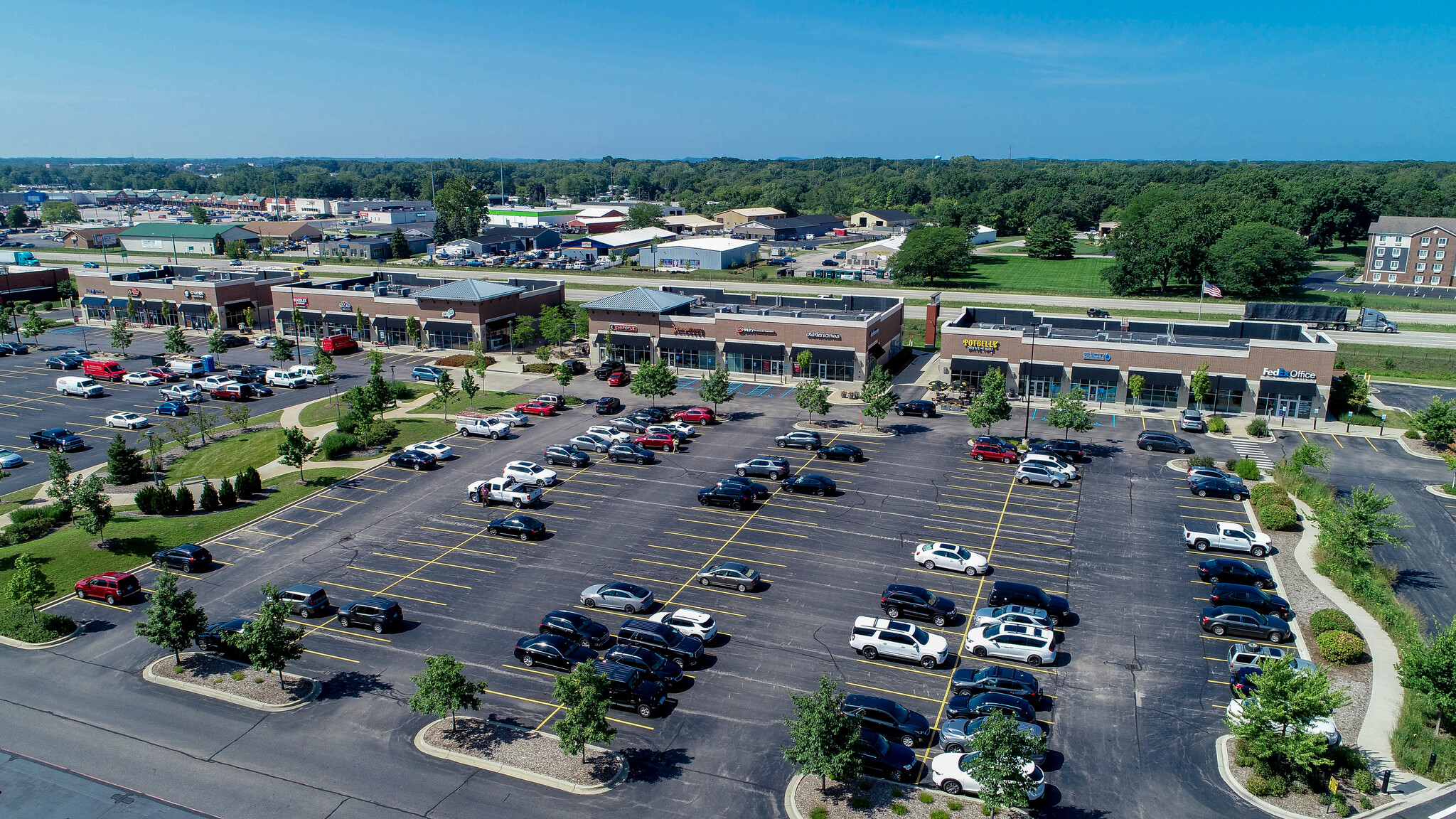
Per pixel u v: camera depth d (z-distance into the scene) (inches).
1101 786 1264.8
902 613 1729.8
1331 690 1483.8
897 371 3836.1
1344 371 3408.0
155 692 1531.7
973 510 2272.4
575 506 2326.5
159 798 1257.4
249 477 2434.8
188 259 7588.6
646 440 2792.8
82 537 2174.0
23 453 2910.9
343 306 4498.0
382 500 2394.2
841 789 1261.1
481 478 2546.8
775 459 2522.1
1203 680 1529.3
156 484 2598.4
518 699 1489.9
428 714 1440.7
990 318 3838.6
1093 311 4857.3
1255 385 3085.6
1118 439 2851.9
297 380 3661.4
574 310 4613.7
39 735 1409.9
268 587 1528.1
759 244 7726.4
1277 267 5324.8
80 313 5265.8
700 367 3779.5
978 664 1578.5
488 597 1841.8
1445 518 2244.1
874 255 6934.1
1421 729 1369.3
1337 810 1216.2
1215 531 2111.2
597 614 1760.6
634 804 1232.8
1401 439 2891.2
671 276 6466.5
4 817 1215.6
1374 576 1898.4
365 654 1633.9
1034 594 1733.5
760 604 1795.0
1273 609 1708.9
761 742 1368.1
